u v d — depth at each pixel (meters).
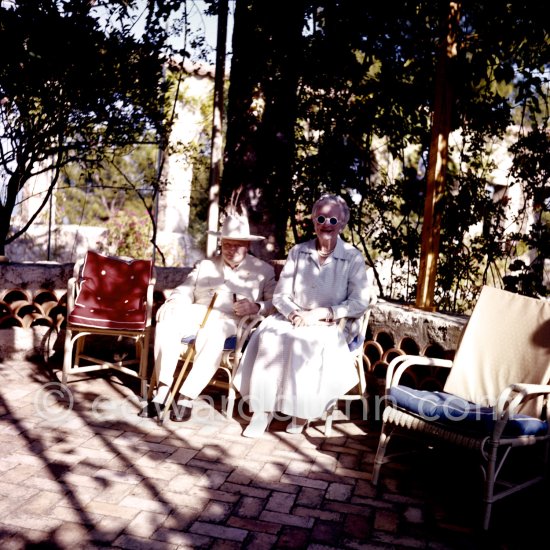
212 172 6.48
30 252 11.12
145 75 5.81
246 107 6.09
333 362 4.34
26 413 4.52
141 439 4.20
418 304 5.09
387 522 3.26
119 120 5.87
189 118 11.10
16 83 5.48
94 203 13.92
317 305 4.59
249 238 4.77
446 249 5.70
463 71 5.54
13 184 6.06
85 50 5.48
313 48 5.82
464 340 4.03
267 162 6.07
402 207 6.00
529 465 3.71
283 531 3.12
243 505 3.36
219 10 6.21
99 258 5.33
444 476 3.89
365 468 3.95
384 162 7.24
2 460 3.72
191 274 5.07
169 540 2.97
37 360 5.81
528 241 5.31
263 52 5.96
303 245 4.73
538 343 3.71
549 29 5.10
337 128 5.93
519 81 5.45
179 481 3.60
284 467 3.89
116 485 3.50
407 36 5.75
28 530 2.97
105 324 4.96
